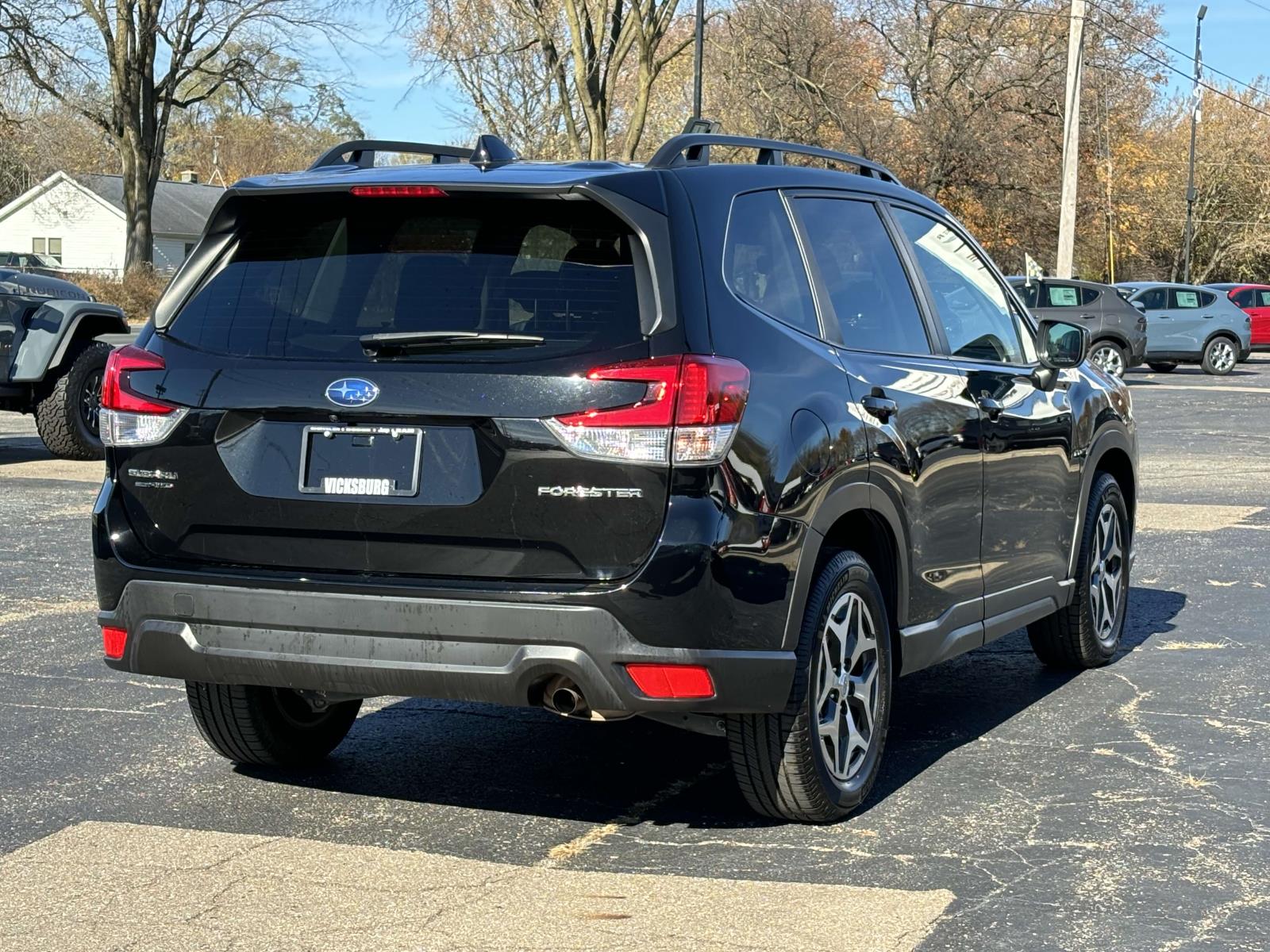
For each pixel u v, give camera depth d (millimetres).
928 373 5145
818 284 4781
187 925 3742
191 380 4332
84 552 9312
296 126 50188
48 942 3627
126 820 4594
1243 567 9250
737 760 4438
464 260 4211
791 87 41062
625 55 35906
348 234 4352
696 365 4008
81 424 13734
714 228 4340
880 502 4684
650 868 4180
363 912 3830
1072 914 3844
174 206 75250
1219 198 81875
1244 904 3924
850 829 4539
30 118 49719
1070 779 5059
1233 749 5414
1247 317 32281
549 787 4961
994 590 5613
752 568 4098
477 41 37938
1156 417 20750
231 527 4293
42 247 73625
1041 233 51406
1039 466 5883
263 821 4586
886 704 4797
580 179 4125
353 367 4160
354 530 4145
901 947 3611
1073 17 31531
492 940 3646
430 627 4047
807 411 4367
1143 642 7246
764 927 3732
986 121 48562
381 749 5418
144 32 48844
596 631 3955
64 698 6059
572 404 3982
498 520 4023
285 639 4191
